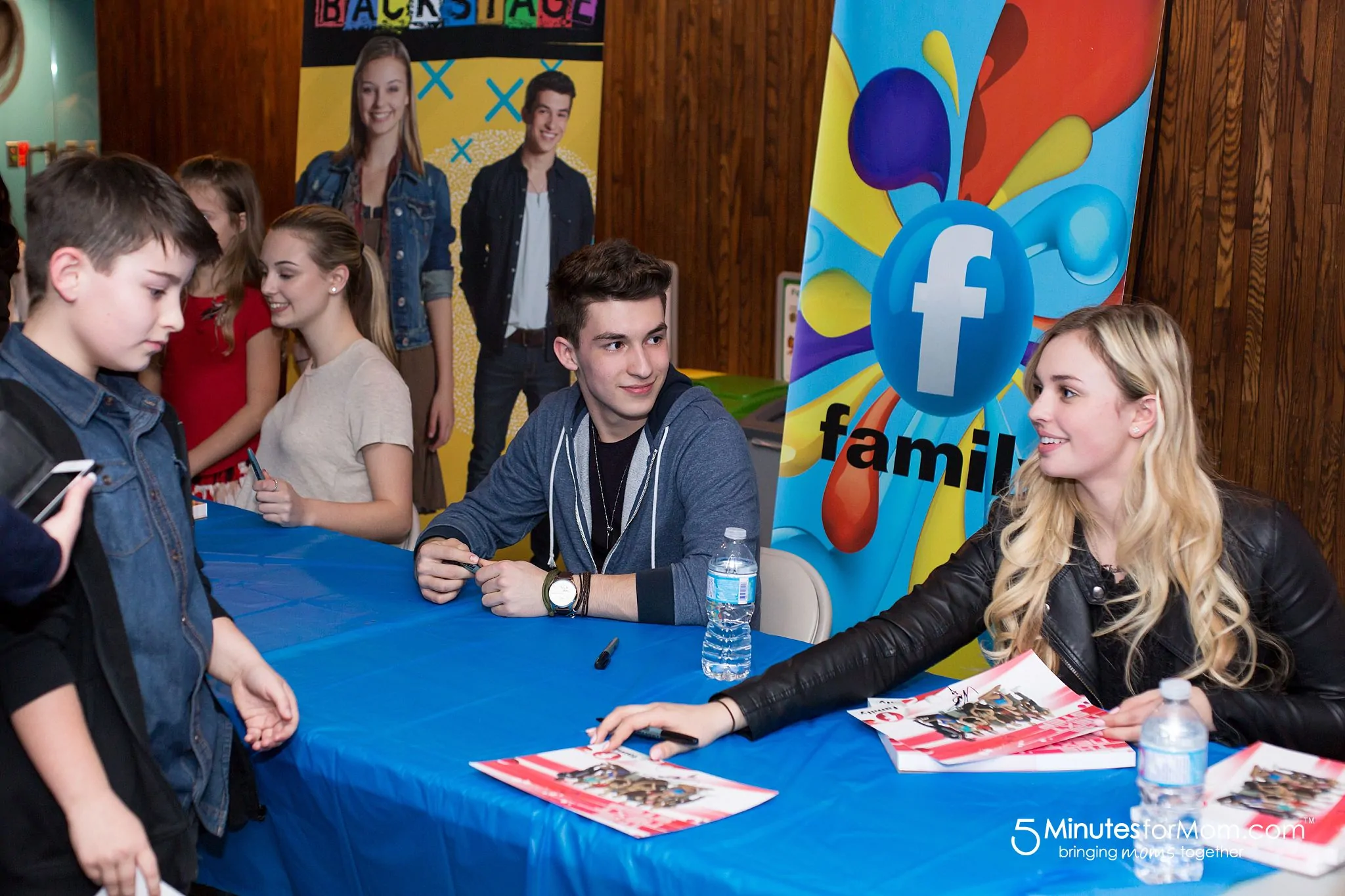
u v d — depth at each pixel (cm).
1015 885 114
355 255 283
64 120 612
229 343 340
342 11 445
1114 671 175
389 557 241
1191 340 398
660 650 186
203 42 608
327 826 150
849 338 325
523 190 418
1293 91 372
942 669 342
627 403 211
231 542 250
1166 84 394
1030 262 295
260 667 154
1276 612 167
